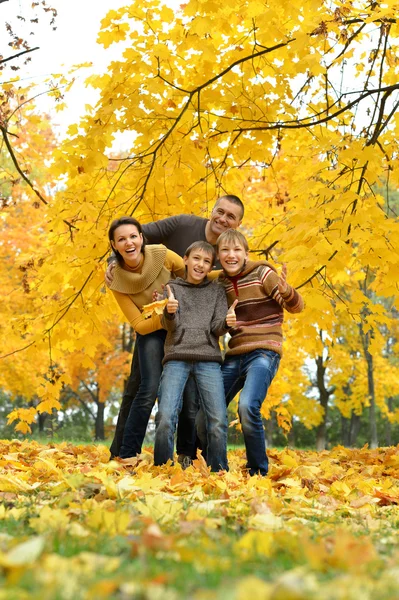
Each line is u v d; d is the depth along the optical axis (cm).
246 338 641
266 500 440
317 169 818
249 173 1244
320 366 2891
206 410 622
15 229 1858
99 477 470
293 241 716
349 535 320
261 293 645
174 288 641
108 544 277
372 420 2425
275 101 800
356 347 2639
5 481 471
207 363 627
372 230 714
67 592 194
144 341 693
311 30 693
